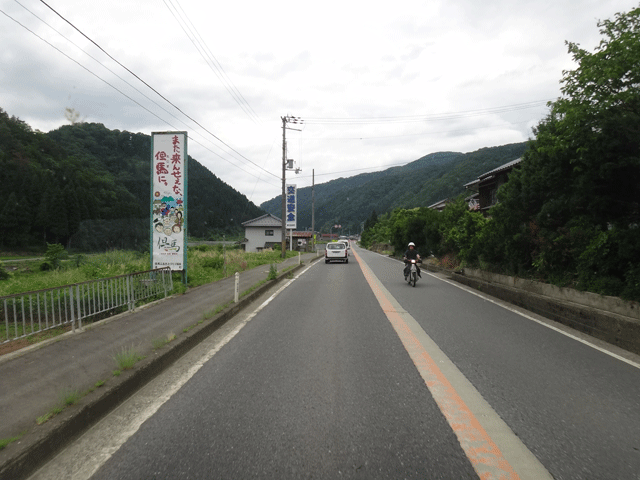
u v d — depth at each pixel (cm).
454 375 448
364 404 365
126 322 687
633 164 682
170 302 915
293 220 4416
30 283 1113
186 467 262
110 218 6500
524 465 265
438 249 2383
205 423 327
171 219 1207
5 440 266
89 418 330
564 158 910
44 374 418
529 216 1120
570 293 825
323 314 835
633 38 676
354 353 537
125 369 422
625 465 267
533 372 461
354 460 269
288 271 1847
